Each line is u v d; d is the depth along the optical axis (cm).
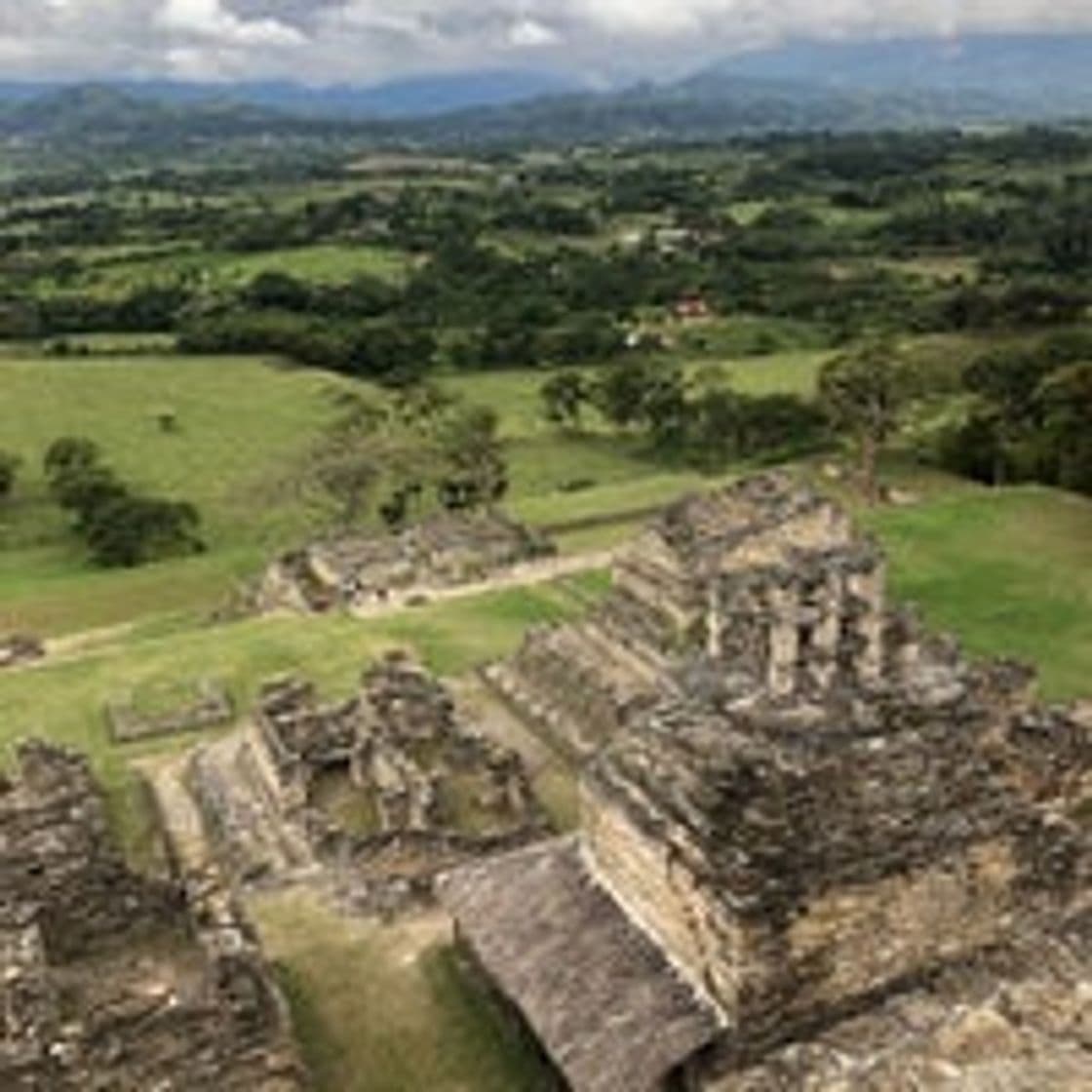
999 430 9100
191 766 4541
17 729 4953
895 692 2459
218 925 2595
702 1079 2341
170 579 8006
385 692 4347
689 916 2416
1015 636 5456
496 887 2855
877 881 2344
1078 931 2439
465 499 9719
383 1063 2772
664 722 2627
